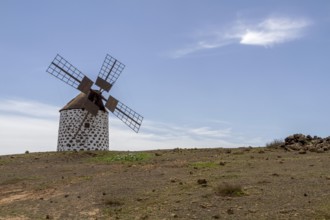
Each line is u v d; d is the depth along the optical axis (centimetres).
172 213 1540
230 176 2069
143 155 3225
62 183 2270
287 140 3316
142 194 1853
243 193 1711
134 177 2262
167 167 2556
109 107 4162
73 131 4119
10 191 2180
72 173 2594
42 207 1781
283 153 2931
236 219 1418
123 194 1877
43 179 2444
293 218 1382
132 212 1609
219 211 1518
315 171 2088
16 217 1641
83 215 1622
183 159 2927
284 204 1533
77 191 2023
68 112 4184
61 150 4169
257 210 1490
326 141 3200
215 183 1928
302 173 2047
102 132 4238
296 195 1636
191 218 1470
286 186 1784
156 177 2214
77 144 4094
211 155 3052
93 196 1888
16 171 2789
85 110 4131
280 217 1401
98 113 4200
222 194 1722
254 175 2058
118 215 1590
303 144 3198
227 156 2930
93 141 4134
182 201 1678
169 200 1714
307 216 1391
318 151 2881
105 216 1592
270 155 2841
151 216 1530
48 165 3025
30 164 3103
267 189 1755
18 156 3525
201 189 1841
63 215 1638
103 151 3688
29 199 1964
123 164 2856
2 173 2723
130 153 3444
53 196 1975
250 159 2694
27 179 2467
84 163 3072
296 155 2791
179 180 2072
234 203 1595
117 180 2209
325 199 1554
